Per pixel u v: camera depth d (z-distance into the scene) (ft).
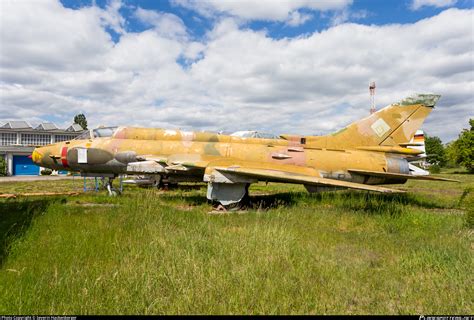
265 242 18.85
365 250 20.26
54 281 13.64
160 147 41.22
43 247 18.44
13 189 63.21
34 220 25.29
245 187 37.47
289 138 43.14
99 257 17.16
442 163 314.14
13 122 167.12
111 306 11.85
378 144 43.24
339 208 34.81
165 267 15.02
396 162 42.29
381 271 16.55
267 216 28.37
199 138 42.50
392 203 38.32
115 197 41.24
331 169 40.57
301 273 15.11
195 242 18.35
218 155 40.70
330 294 13.56
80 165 41.81
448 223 27.27
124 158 40.88
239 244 18.54
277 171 37.04
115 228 22.88
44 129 164.76
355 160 41.22
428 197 49.42
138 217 26.03
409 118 43.32
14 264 15.84
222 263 15.76
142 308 11.85
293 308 12.26
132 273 14.53
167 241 19.25
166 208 30.50
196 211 30.86
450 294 13.58
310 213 31.17
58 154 41.91
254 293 12.90
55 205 31.99
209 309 11.75
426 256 17.76
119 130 42.78
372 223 27.89
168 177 41.70
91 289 12.84
